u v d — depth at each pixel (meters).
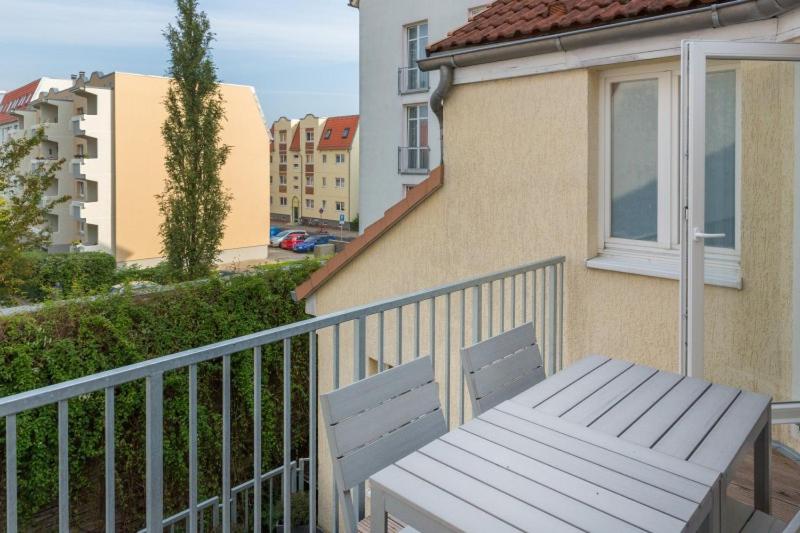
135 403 9.62
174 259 19.41
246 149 36.09
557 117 4.63
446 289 2.94
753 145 3.52
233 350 2.05
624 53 4.14
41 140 15.54
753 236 3.54
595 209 4.55
